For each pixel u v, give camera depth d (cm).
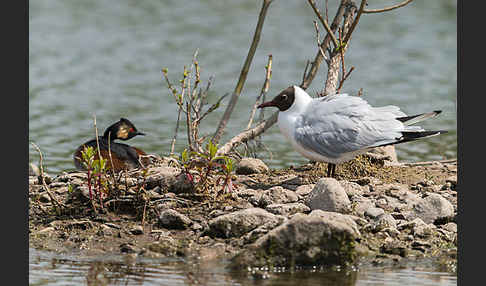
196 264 1049
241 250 1075
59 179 1408
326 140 1252
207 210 1216
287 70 2794
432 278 1005
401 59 2983
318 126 1260
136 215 1214
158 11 3981
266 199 1237
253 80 2634
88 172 1205
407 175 1409
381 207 1236
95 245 1118
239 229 1128
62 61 2909
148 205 1214
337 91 1468
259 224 1130
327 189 1187
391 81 2609
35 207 1259
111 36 3388
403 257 1087
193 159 1341
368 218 1187
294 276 1009
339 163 1305
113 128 1548
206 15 3897
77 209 1231
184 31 3522
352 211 1190
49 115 2138
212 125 2050
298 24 3681
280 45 3244
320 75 2712
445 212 1195
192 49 3166
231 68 2827
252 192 1288
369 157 1451
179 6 4122
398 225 1170
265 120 1586
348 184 1279
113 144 1480
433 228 1164
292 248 1043
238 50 3148
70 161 1677
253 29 3578
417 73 2741
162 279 993
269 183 1363
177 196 1253
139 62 2927
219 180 1267
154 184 1294
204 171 1373
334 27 1559
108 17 3803
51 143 1841
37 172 1296
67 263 1053
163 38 3366
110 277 999
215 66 2856
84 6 4053
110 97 2386
